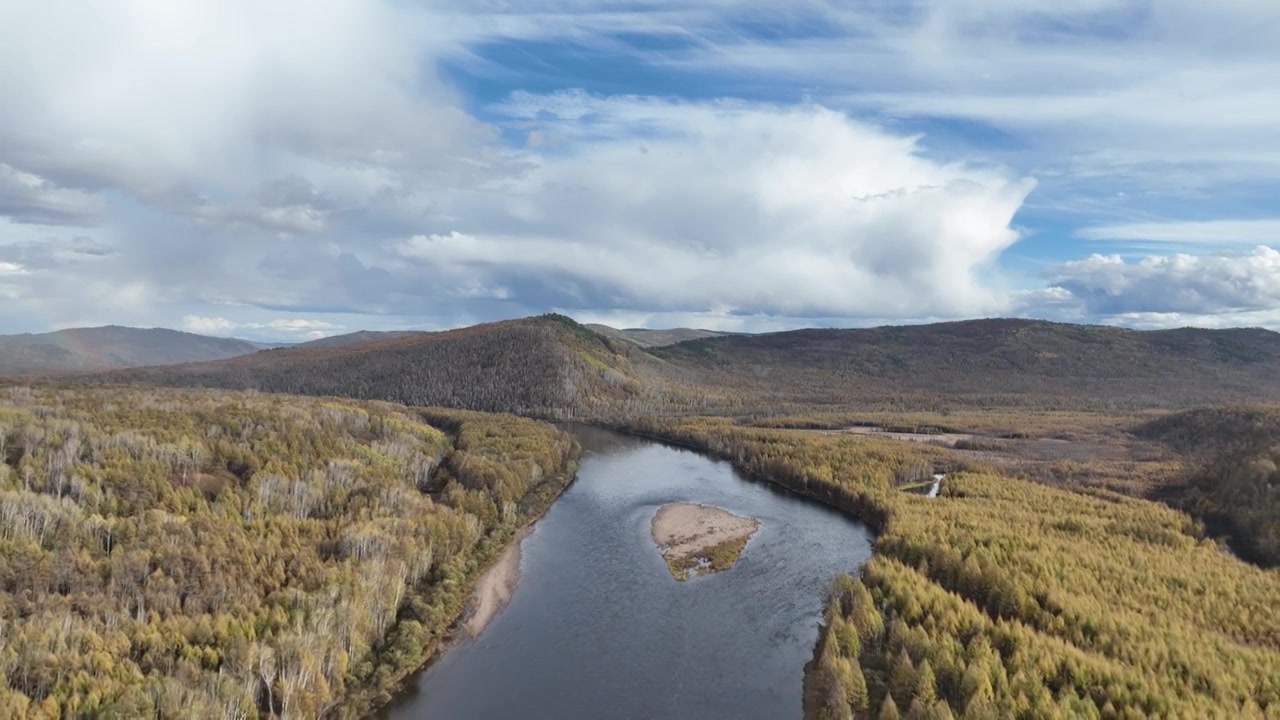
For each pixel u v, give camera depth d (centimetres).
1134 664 6025
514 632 8362
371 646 7388
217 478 10019
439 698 6894
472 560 9975
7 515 7150
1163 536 9950
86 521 7481
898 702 6091
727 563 10819
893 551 9338
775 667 7606
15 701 4891
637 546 11650
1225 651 6169
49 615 5909
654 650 7956
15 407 11144
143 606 6494
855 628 7062
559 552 11288
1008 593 7431
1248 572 8525
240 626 6412
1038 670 5869
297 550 8044
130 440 9844
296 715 5856
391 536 8844
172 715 5178
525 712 6681
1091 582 7769
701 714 6700
